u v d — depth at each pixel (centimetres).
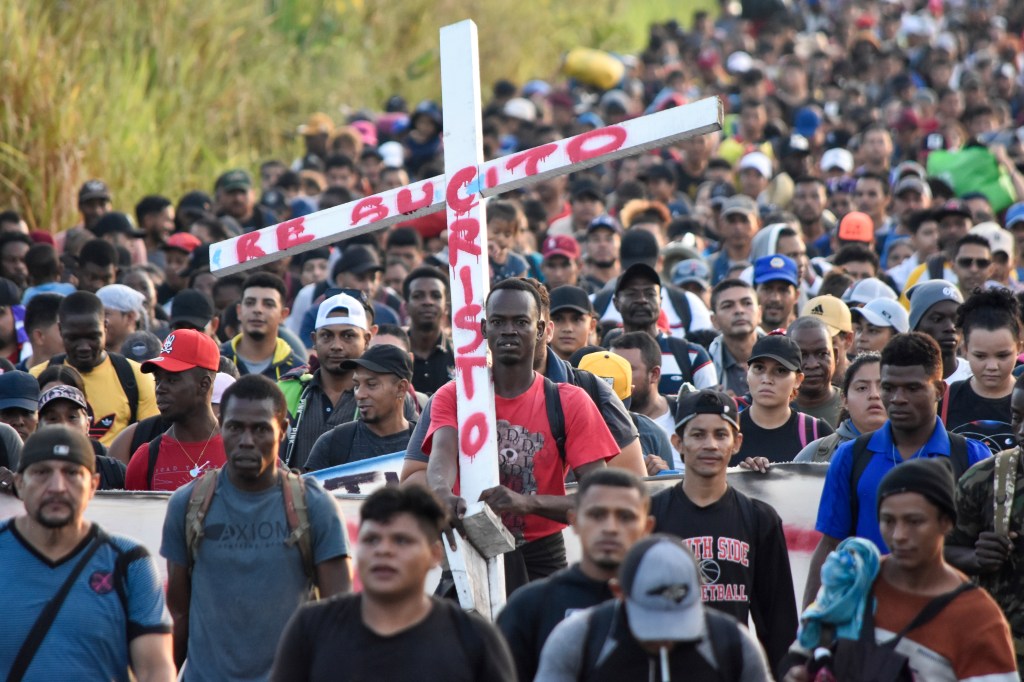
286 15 7438
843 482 2022
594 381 2181
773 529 1986
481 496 1914
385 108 7550
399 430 2589
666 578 1430
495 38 8744
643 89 8269
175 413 2378
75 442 1783
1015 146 6122
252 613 1869
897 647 1666
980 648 1656
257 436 1881
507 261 4019
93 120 5653
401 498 1518
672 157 6050
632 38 10119
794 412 2589
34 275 3962
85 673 1770
